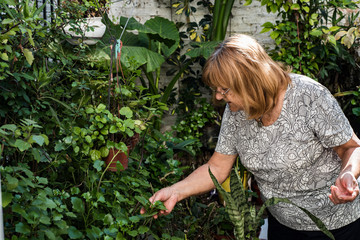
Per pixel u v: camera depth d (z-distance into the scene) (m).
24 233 1.29
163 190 1.75
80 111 1.97
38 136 1.39
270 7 3.51
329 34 3.44
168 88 3.77
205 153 4.12
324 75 3.82
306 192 1.71
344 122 1.59
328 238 1.72
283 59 3.62
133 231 1.63
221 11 3.77
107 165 1.97
